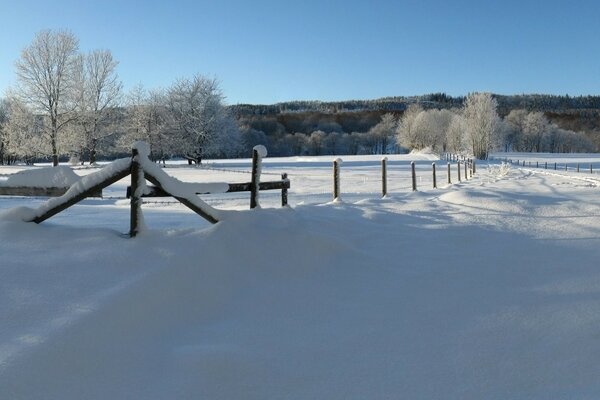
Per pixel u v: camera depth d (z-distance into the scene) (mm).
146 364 2865
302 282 4570
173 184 4902
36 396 2436
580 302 3943
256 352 3078
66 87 46406
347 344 3246
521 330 3441
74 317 3057
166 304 3604
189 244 4434
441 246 6113
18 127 46438
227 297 4031
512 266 5156
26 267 3863
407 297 4203
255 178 6352
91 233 4605
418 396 2604
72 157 51656
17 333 2898
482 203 9406
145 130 57656
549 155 88375
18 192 4891
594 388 2623
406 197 11172
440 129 101625
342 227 6684
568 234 6773
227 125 60875
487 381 2754
